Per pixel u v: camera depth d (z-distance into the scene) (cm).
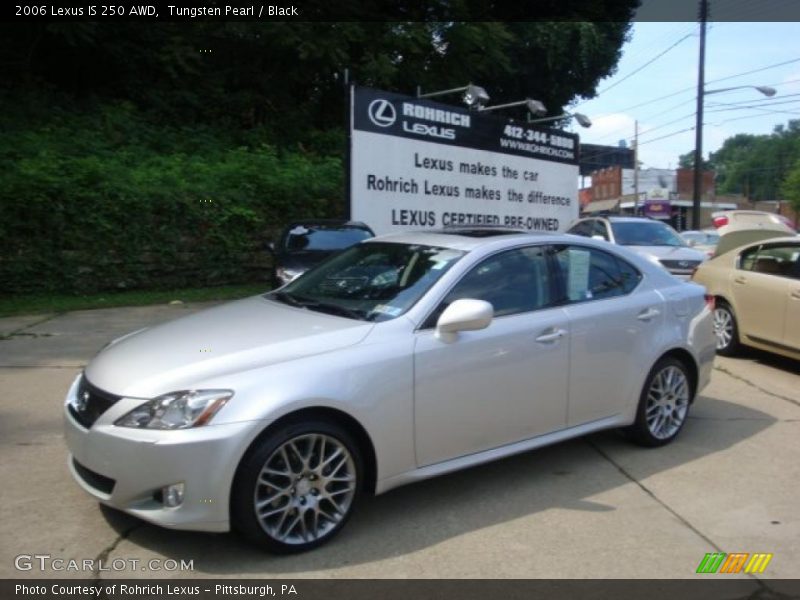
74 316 1069
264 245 1171
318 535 363
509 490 445
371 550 365
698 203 2631
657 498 437
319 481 362
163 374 350
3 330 941
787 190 6375
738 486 458
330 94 2261
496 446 432
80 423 363
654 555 366
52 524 382
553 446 527
